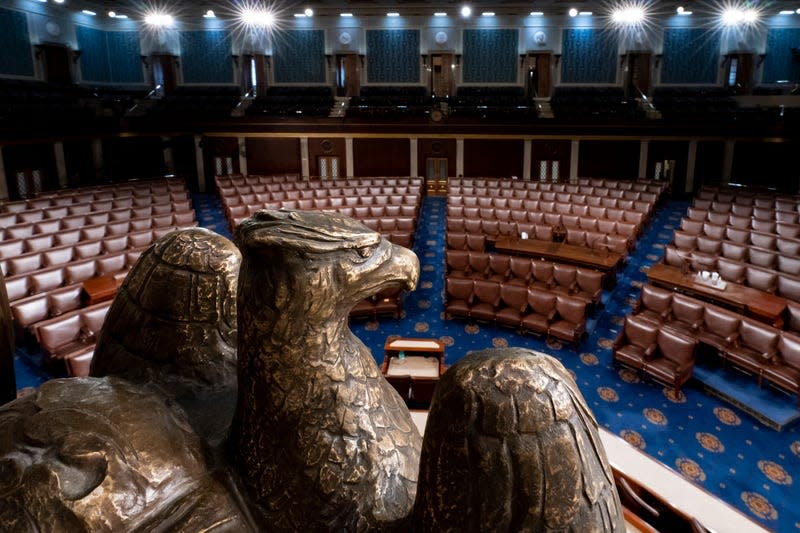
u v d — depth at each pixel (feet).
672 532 13.66
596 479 2.89
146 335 4.61
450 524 2.92
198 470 3.47
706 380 22.74
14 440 3.12
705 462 18.71
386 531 3.44
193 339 4.57
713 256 30.27
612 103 70.74
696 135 62.08
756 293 26.50
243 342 3.64
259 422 3.59
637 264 37.91
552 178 65.62
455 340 27.55
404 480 3.72
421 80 77.46
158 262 4.69
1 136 51.08
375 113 65.31
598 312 30.27
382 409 3.85
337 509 3.48
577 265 33.65
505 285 28.30
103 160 64.85
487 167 66.03
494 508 2.81
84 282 26.86
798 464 18.53
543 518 2.76
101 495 2.91
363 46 76.89
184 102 74.08
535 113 66.74
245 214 41.93
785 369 21.65
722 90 73.46
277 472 3.53
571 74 76.02
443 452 2.96
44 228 36.17
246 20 75.15
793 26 71.26
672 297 25.91
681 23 73.10
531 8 71.92
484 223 38.55
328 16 75.82
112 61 79.00
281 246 3.31
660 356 23.34
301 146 66.90
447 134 65.10
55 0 67.92
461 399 2.93
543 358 3.11
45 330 22.02
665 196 55.62
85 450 2.99
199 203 61.31
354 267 3.47
